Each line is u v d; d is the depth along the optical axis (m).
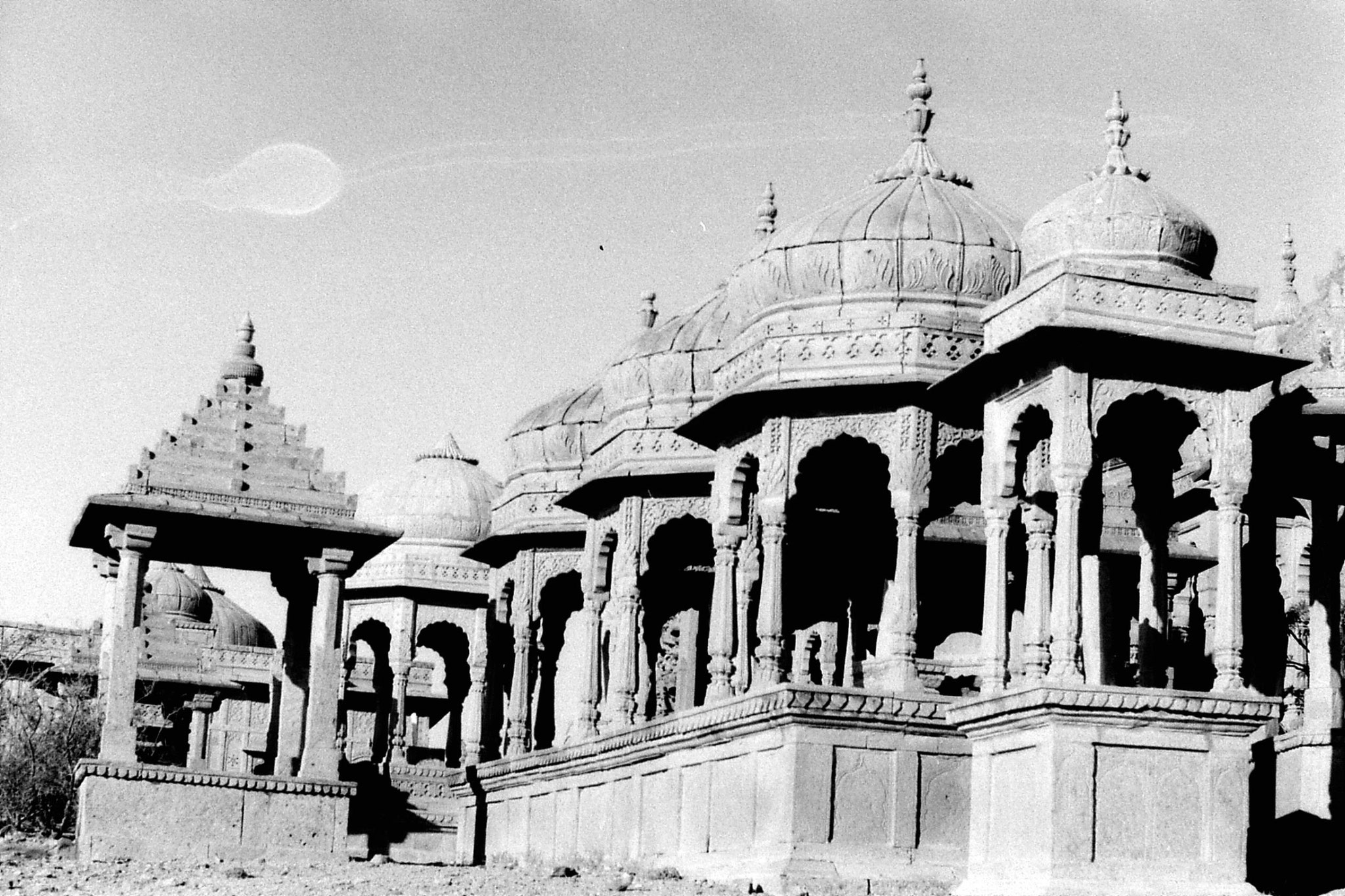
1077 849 20.78
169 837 30.38
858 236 27.70
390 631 43.09
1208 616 33.81
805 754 24.20
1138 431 24.81
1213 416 22.61
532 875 27.45
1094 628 25.52
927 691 29.16
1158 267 23.27
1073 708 20.91
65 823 38.34
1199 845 21.11
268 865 29.66
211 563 33.66
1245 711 21.30
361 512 44.50
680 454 32.03
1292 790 25.41
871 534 30.05
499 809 36.12
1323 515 25.81
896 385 26.08
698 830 26.92
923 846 24.44
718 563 28.11
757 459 27.69
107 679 35.91
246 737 53.53
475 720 40.16
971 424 26.48
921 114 30.25
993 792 22.05
